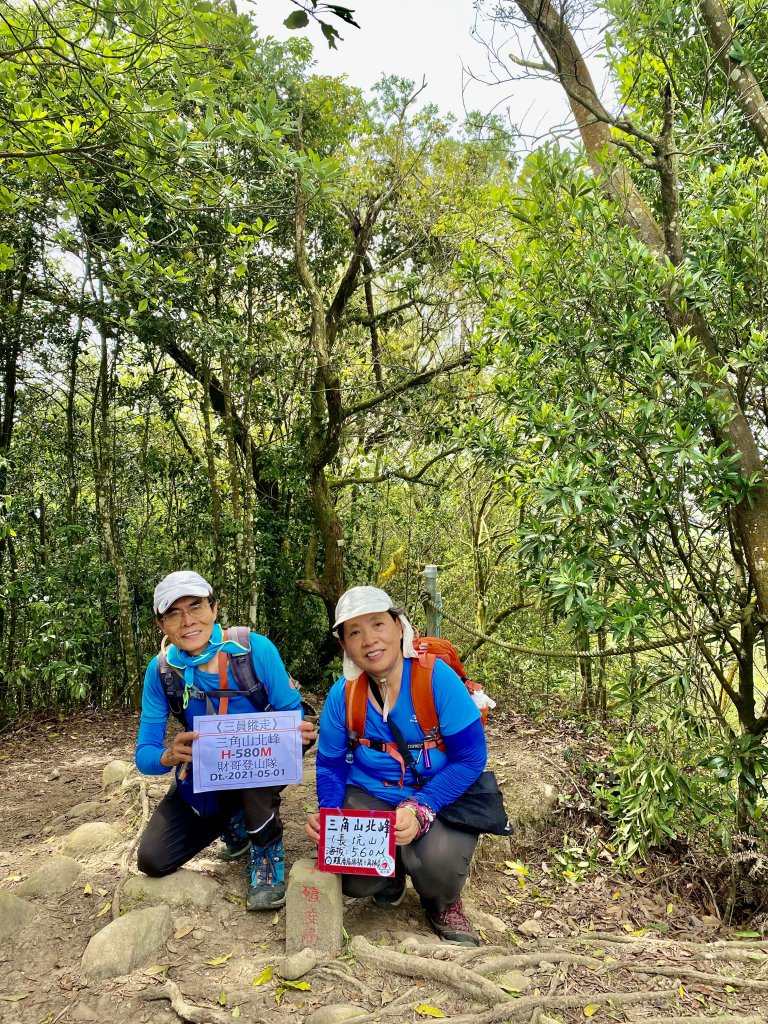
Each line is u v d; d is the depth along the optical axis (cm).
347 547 738
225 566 671
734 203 331
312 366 679
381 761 251
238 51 279
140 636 648
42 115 335
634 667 400
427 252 687
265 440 732
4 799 422
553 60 346
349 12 148
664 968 239
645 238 351
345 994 216
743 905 338
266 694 260
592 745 512
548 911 324
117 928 237
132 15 257
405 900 282
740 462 316
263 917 259
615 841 386
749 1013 217
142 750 259
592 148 369
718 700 372
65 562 597
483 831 251
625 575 337
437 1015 205
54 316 588
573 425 314
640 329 309
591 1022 208
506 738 534
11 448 610
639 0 332
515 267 352
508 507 688
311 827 249
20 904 258
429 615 477
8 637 598
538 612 697
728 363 327
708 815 338
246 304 659
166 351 629
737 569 350
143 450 653
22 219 538
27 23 307
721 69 355
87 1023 205
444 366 624
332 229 682
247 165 532
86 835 320
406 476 668
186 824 268
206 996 216
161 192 337
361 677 251
